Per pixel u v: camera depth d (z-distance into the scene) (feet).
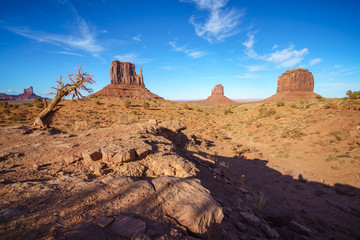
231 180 25.41
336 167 31.96
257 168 35.83
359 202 21.68
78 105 145.79
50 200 9.80
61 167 15.72
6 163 16.05
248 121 90.58
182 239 8.10
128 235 7.50
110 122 88.17
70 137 27.25
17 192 10.46
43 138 26.35
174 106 198.29
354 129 44.93
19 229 7.17
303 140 48.88
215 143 59.36
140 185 12.18
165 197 11.10
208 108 206.08
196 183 13.48
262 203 17.40
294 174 32.14
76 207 9.29
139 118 106.63
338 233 16.46
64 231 7.30
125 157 17.06
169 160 17.92
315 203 22.15
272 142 53.31
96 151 17.57
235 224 13.24
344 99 73.46
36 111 115.65
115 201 10.21
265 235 12.95
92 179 13.74
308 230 15.10
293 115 77.15
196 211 9.89
